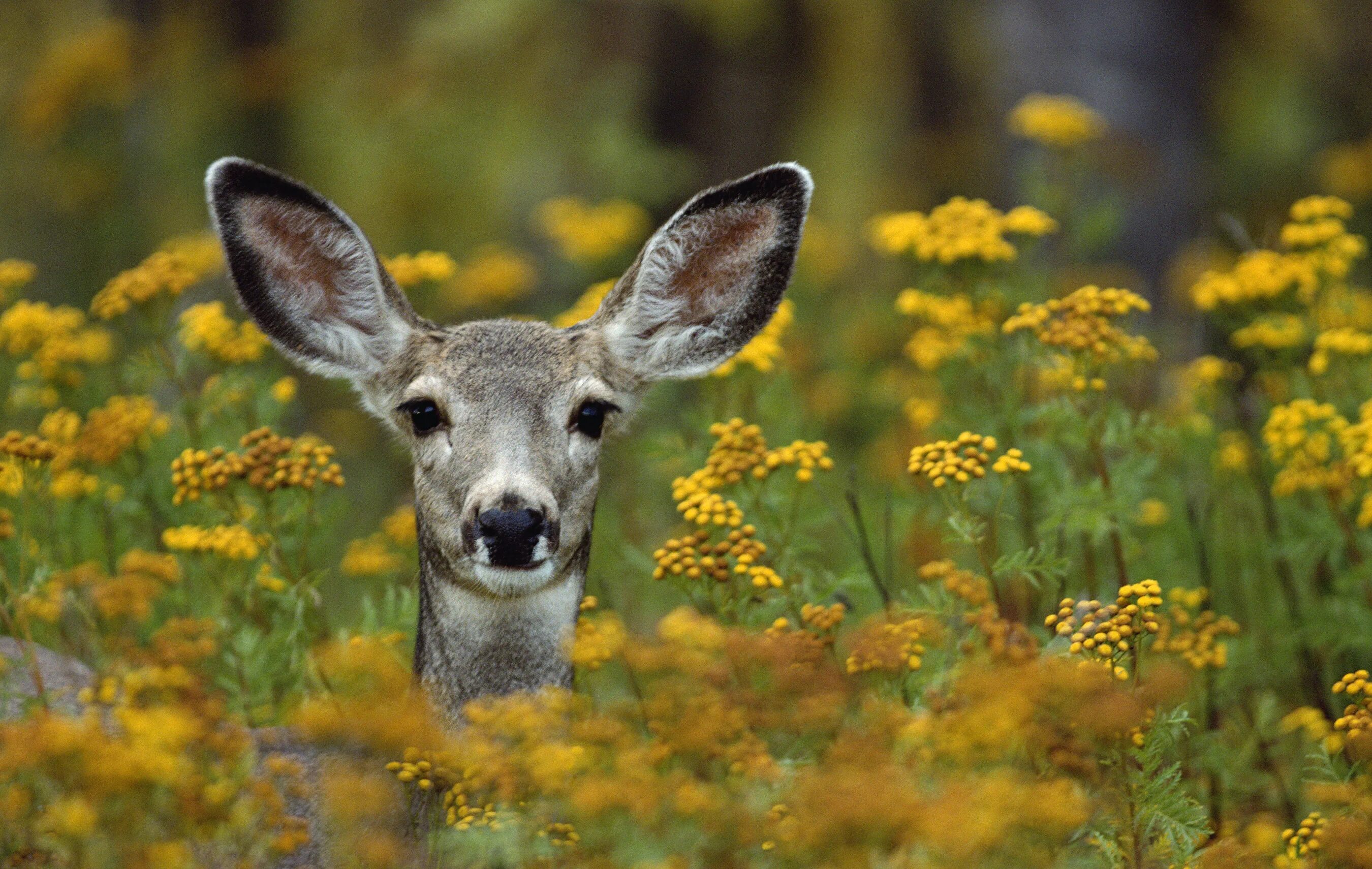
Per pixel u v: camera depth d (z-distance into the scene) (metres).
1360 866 8.18
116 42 24.17
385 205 26.39
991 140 27.00
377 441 20.14
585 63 27.75
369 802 8.26
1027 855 7.21
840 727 8.39
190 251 15.27
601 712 9.92
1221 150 30.09
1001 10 23.77
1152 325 20.94
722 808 7.24
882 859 7.09
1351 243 13.16
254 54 25.28
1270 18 29.59
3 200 25.28
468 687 10.16
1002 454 12.02
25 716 8.39
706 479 10.53
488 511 9.71
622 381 10.98
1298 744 11.12
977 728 7.53
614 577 13.09
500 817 8.21
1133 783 8.42
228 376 12.46
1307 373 13.13
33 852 7.80
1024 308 11.84
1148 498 13.19
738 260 11.42
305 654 10.70
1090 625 8.80
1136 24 22.86
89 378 13.57
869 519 13.43
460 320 19.28
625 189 25.80
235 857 8.66
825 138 29.14
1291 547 11.68
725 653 8.61
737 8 27.23
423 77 26.81
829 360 19.89
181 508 11.79
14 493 10.03
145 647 10.74
